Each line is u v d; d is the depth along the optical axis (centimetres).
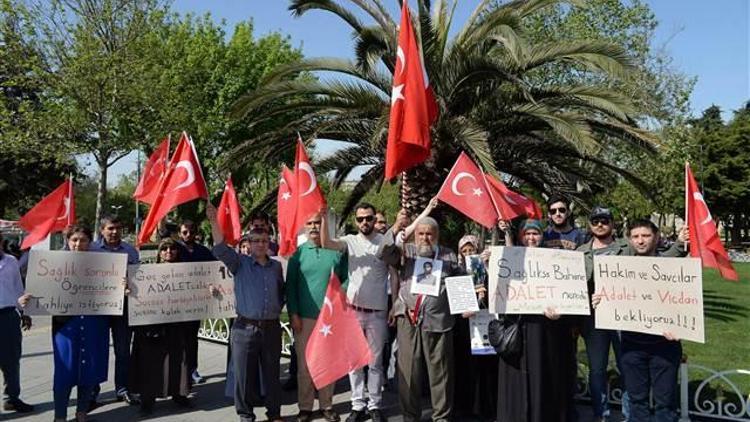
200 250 713
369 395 579
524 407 509
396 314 561
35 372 801
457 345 597
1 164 3066
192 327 730
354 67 1096
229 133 2423
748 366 798
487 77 939
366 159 1179
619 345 560
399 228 606
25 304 549
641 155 1223
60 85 1584
